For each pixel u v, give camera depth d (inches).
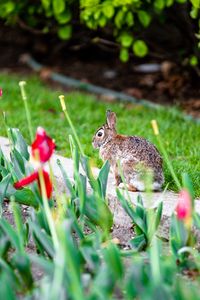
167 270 253.9
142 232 314.2
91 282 261.6
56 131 517.0
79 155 342.6
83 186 311.6
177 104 598.2
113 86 667.4
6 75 723.4
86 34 646.5
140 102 616.4
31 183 304.7
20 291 265.0
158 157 369.7
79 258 262.1
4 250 285.6
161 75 668.1
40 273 291.4
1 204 331.6
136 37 592.7
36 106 600.4
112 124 379.9
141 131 509.7
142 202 330.6
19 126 530.3
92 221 320.2
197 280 282.8
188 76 637.9
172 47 598.9
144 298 219.8
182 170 393.7
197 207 338.6
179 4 555.2
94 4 535.2
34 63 750.5
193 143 479.8
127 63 708.7
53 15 650.8
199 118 563.5
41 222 298.0
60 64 739.4
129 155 367.9
